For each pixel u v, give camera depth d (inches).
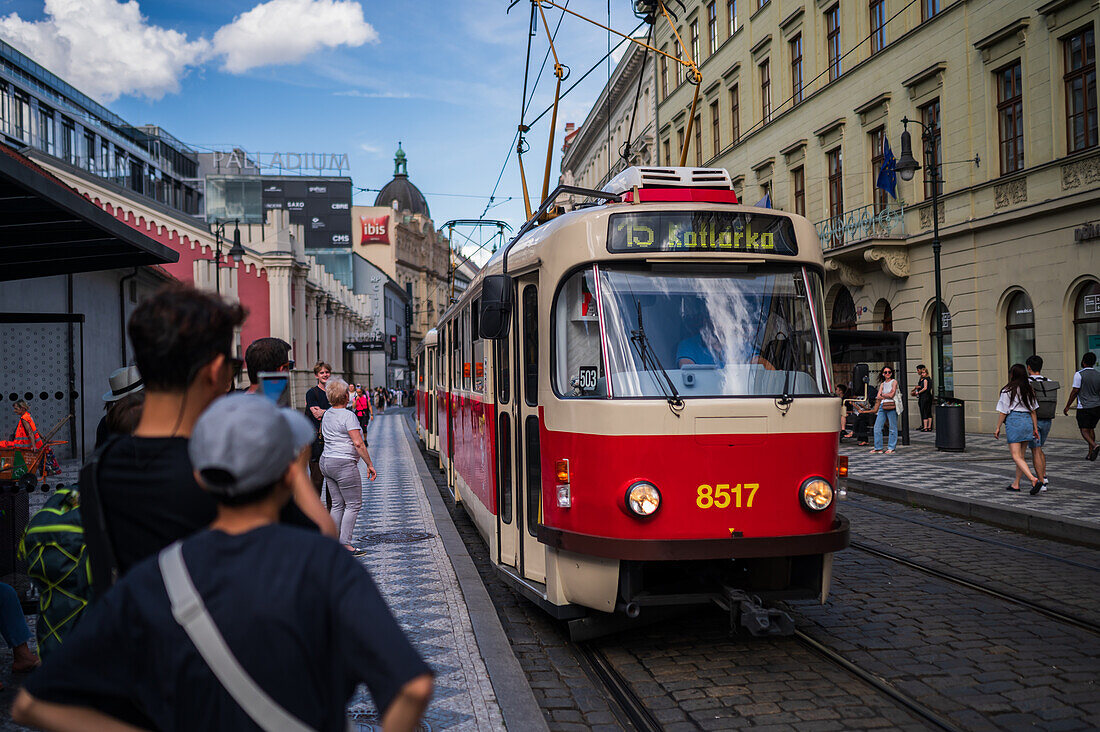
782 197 1150.3
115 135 2448.3
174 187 2918.3
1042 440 456.4
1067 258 700.7
